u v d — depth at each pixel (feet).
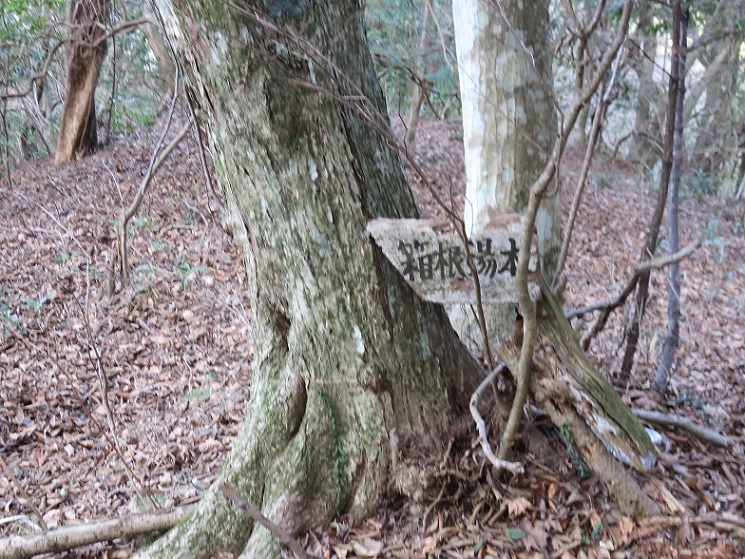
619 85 26.17
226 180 8.43
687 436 10.91
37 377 15.79
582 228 28.12
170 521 9.68
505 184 12.84
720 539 8.13
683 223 30.99
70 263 21.40
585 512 8.58
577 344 8.23
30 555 9.31
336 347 8.46
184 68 7.88
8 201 27.02
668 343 12.71
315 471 8.85
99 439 13.64
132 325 18.30
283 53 7.23
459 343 9.48
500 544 8.30
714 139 34.12
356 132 7.89
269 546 8.56
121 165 30.42
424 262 7.89
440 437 8.84
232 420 14.02
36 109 33.96
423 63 27.78
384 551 8.39
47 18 30.89
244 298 19.77
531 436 9.23
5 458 13.01
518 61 12.17
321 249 7.98
